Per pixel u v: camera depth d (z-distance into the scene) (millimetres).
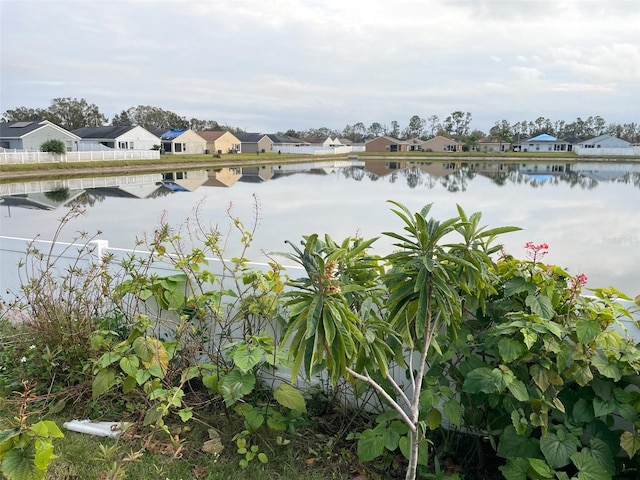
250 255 9969
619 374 2275
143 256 3908
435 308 2242
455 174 42719
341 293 1950
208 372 3234
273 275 3348
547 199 23219
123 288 3494
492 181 34656
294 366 1906
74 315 3520
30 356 3404
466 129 111188
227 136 72938
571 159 71500
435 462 2566
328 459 2783
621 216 17531
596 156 74625
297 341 1969
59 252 4312
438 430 2984
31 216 17047
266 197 23531
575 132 103562
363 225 15383
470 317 2947
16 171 35812
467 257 2393
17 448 1869
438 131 104875
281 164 61594
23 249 4461
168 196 23703
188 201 21422
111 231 13766
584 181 34594
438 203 21562
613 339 2344
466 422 2732
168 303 3430
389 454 2816
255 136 81688
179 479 2533
